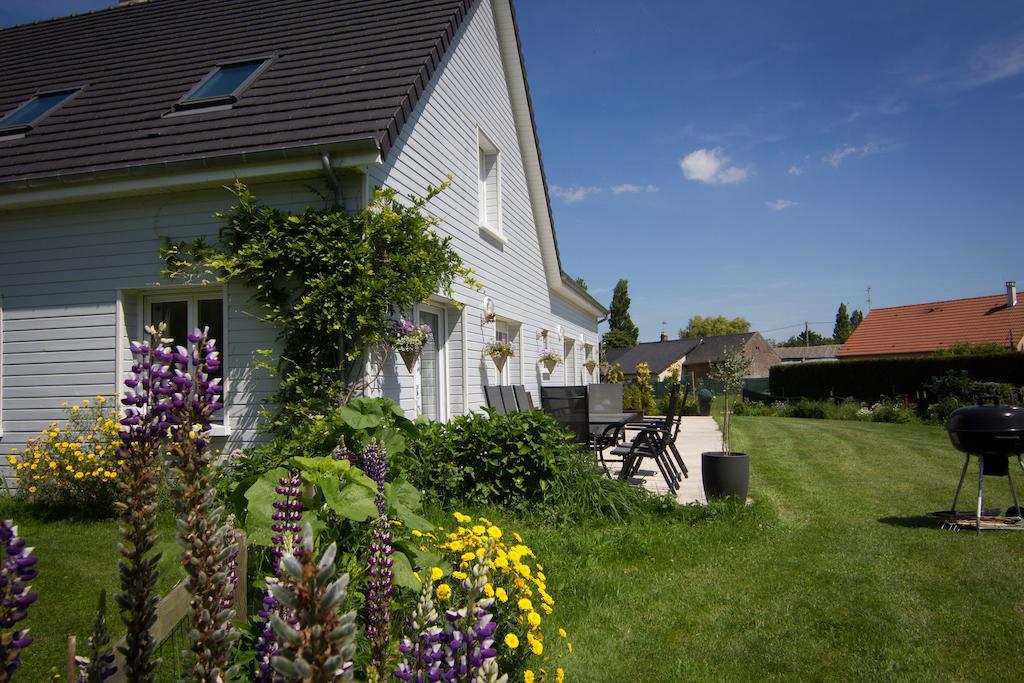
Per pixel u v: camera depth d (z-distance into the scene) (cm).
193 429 130
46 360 670
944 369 2100
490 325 972
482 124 965
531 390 1234
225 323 632
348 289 584
